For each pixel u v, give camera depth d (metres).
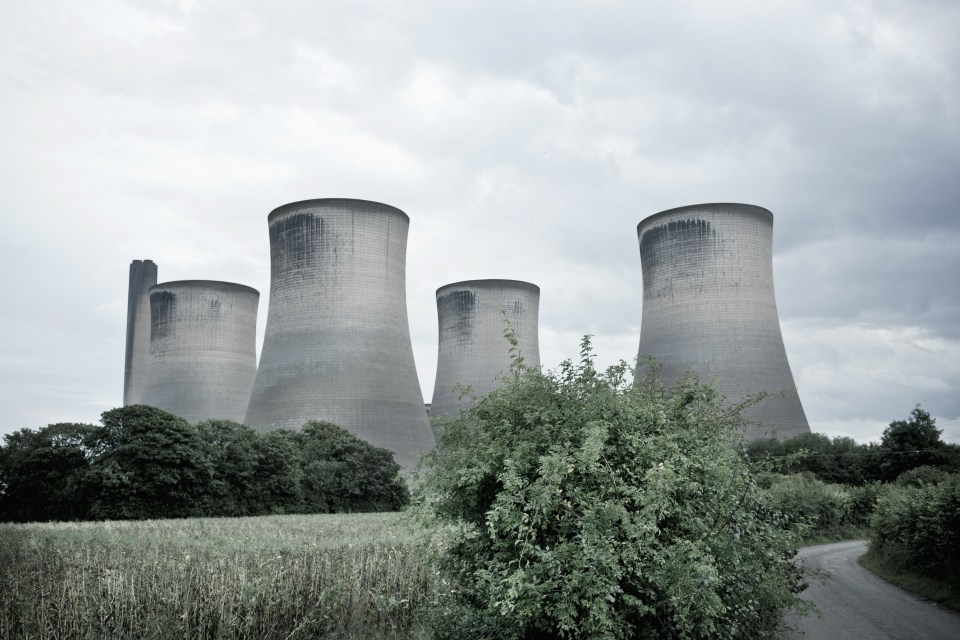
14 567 13.14
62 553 14.66
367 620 11.87
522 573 6.00
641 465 6.87
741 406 8.66
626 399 7.33
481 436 7.18
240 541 15.78
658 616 6.52
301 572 12.16
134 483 34.75
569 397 7.34
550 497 6.25
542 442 6.93
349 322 75.94
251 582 11.30
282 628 11.52
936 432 55.47
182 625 10.62
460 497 7.11
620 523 6.43
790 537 8.12
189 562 12.40
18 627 10.89
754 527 7.79
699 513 7.25
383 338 77.44
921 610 14.16
